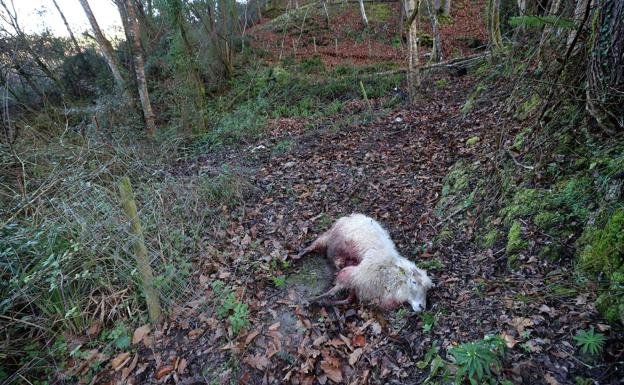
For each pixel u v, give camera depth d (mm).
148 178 6879
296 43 18969
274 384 3045
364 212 5281
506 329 2824
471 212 4445
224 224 5363
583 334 2547
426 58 15383
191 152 9305
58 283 3816
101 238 4238
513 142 4859
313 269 4344
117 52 15227
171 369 3303
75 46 15172
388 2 22422
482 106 7199
